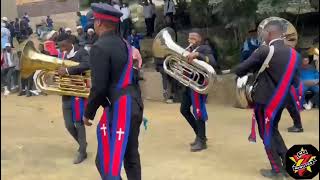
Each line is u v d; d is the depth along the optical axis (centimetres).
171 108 1051
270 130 523
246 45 1116
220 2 1066
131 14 1565
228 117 927
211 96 1082
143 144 717
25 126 878
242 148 682
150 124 868
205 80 612
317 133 780
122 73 403
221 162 616
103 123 414
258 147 686
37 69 580
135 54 464
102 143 414
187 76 625
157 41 632
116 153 401
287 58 512
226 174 566
